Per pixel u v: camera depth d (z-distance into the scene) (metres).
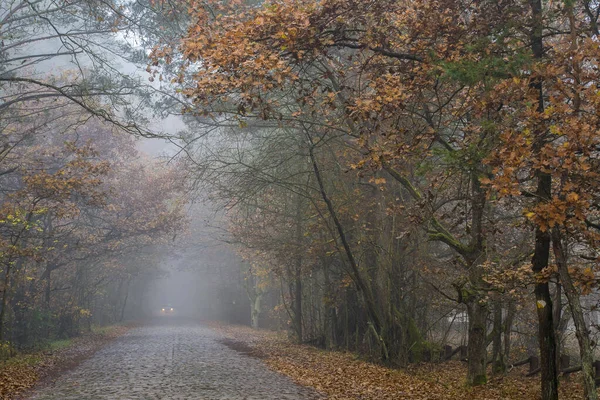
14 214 22.34
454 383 16.73
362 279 22.86
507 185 8.56
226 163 22.84
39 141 34.62
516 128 10.82
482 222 16.69
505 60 10.80
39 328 32.47
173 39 20.42
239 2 13.15
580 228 9.92
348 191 23.59
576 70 9.29
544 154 8.88
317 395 13.73
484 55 10.98
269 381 16.27
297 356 24.97
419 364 21.27
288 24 10.56
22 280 26.42
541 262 10.83
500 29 11.41
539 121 9.48
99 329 47.72
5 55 24.08
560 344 19.03
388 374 18.33
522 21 11.34
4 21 22.39
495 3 11.85
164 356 24.47
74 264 40.78
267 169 23.34
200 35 11.33
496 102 10.67
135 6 23.05
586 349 9.45
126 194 39.41
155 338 38.41
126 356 24.61
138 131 21.03
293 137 22.89
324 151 23.25
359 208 23.17
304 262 29.66
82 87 20.98
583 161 8.59
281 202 28.00
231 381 16.12
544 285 10.76
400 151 11.77
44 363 21.31
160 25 22.77
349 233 25.66
